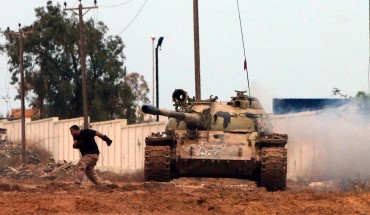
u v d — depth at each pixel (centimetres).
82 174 8056
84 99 18538
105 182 8144
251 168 9400
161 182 8744
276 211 5591
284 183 9275
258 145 9538
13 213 5444
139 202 6072
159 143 9600
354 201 6100
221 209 5612
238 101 10019
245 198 6425
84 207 5725
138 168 16862
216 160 9306
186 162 9381
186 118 9531
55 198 6350
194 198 6406
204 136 9612
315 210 5609
